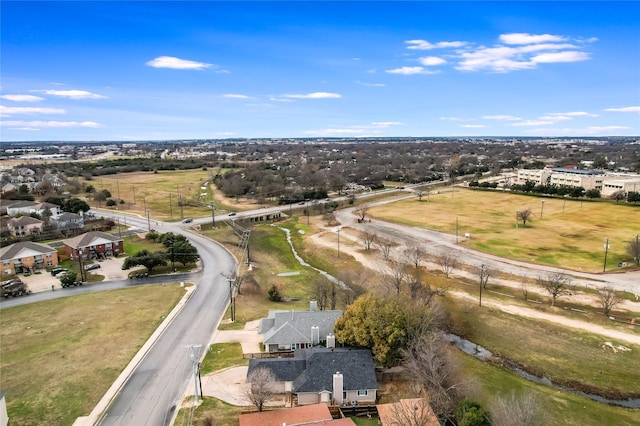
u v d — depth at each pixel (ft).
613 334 216.54
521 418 133.18
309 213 531.91
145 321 225.97
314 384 157.07
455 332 220.23
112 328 217.56
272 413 140.77
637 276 293.23
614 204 533.96
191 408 152.87
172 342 202.69
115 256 352.28
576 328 222.89
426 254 347.77
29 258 312.71
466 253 351.05
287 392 162.40
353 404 156.87
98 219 461.37
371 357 168.35
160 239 380.99
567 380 180.45
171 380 171.22
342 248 373.40
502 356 198.70
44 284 286.46
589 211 498.28
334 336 181.57
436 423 134.92
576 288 274.36
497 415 135.64
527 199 592.60
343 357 166.40
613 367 189.37
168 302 252.42
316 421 132.98
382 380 170.60
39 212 462.60
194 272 309.63
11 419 147.02
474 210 524.52
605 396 170.50
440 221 465.47
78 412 151.12
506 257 338.13
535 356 198.18
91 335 209.77
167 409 152.97
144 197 633.61
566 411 157.89
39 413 150.41
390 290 219.20
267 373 155.63
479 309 245.65
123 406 154.51
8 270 304.09
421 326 180.24
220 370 177.27
